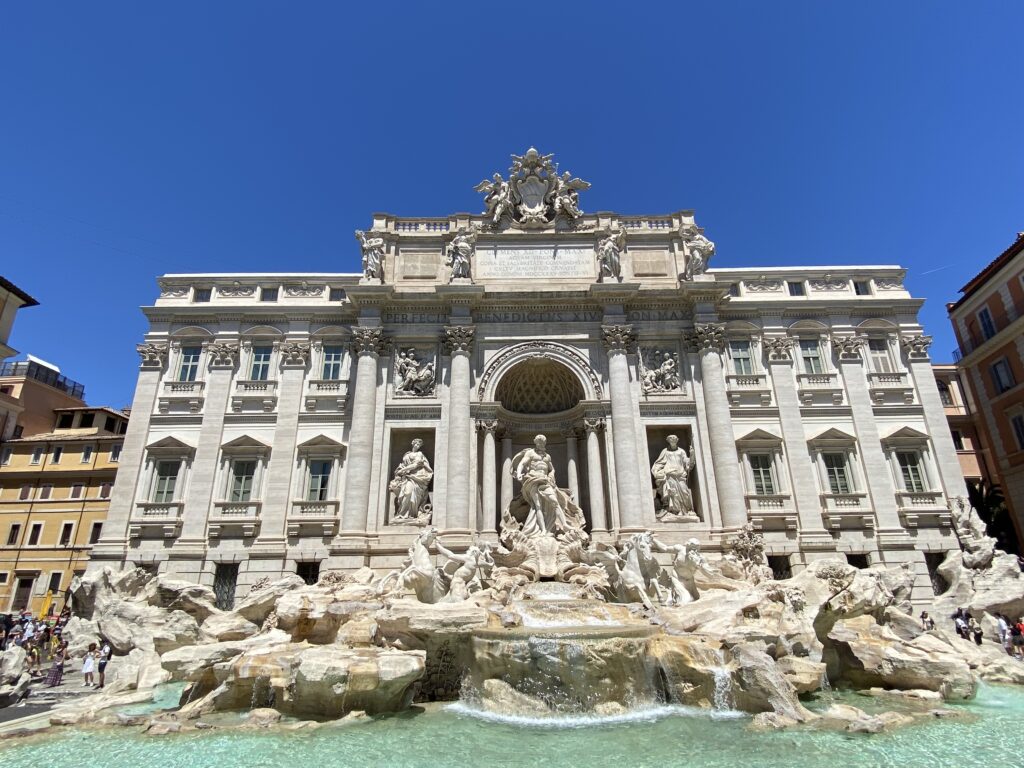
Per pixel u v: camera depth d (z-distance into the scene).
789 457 34.78
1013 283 42.06
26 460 50.59
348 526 31.89
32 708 20.05
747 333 37.75
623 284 35.78
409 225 39.69
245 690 18.81
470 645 20.11
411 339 36.38
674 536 32.50
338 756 14.48
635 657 18.86
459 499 32.38
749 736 15.59
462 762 14.01
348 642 20.47
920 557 32.81
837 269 39.25
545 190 39.94
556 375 37.34
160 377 36.44
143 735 16.23
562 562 29.72
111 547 32.78
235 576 32.88
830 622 23.02
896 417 36.06
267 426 35.44
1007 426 43.97
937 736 15.49
